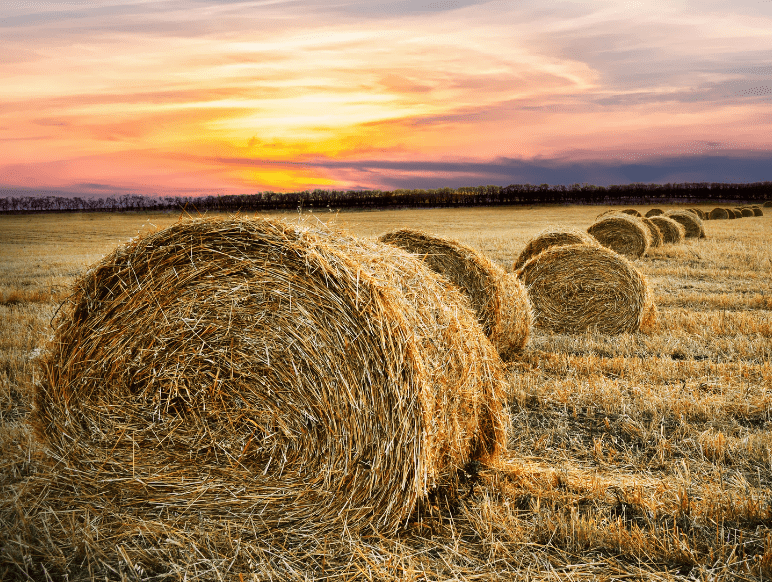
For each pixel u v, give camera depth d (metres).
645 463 4.43
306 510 3.79
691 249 19.66
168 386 4.15
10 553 3.27
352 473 3.76
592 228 18.11
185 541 3.49
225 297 4.10
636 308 8.93
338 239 4.18
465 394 4.20
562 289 9.37
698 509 3.65
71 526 3.51
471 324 4.53
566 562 3.24
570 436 5.00
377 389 3.70
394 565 3.20
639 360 6.98
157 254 4.24
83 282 4.36
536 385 6.15
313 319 3.89
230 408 4.05
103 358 4.29
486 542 3.41
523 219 49.91
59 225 54.03
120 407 4.24
